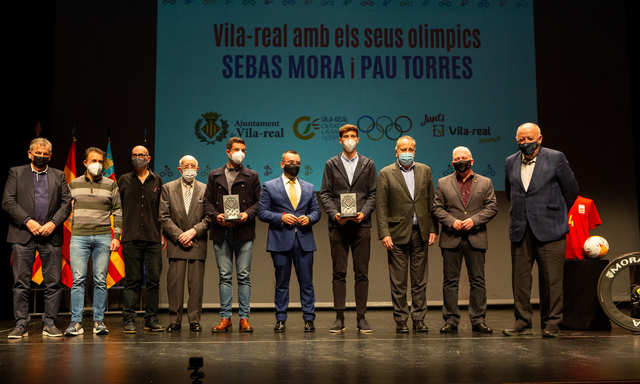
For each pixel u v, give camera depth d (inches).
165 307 200.4
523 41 213.6
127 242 144.2
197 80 207.0
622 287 189.8
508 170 137.8
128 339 128.0
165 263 202.5
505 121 210.5
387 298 206.2
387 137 208.5
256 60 209.2
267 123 207.3
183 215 145.9
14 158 192.2
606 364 95.0
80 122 203.0
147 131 204.7
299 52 210.4
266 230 206.5
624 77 215.8
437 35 212.5
